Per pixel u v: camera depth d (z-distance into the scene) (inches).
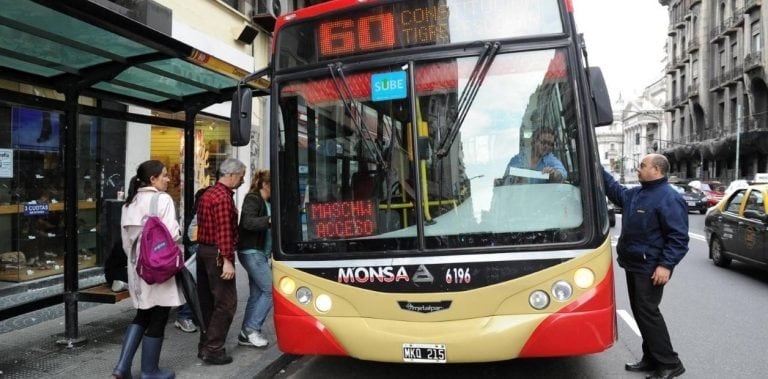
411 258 156.6
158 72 224.1
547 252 152.6
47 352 206.5
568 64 160.4
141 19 292.0
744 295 336.2
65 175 209.3
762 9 1635.1
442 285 154.3
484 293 152.4
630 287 191.8
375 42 168.4
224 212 195.3
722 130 1942.7
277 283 167.9
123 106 366.0
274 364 202.2
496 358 150.3
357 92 167.8
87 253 345.4
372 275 158.6
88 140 348.5
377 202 162.1
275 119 173.5
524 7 163.8
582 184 155.6
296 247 166.6
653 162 182.9
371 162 164.1
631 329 262.8
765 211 366.9
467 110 161.5
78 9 150.3
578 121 157.8
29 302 195.8
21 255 303.7
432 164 160.6
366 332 156.3
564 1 163.0
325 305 161.5
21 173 305.1
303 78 172.9
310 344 161.8
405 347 153.4
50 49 188.5
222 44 488.7
